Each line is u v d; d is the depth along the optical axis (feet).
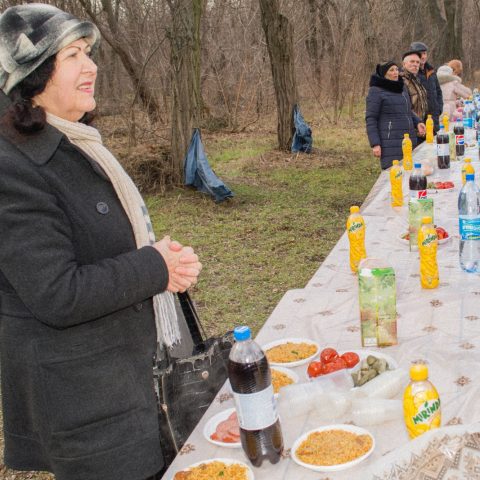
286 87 39.93
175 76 29.14
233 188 31.48
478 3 99.35
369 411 5.57
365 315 7.09
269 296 17.80
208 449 5.61
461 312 7.88
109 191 5.95
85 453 5.54
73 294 5.10
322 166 36.50
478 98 31.71
